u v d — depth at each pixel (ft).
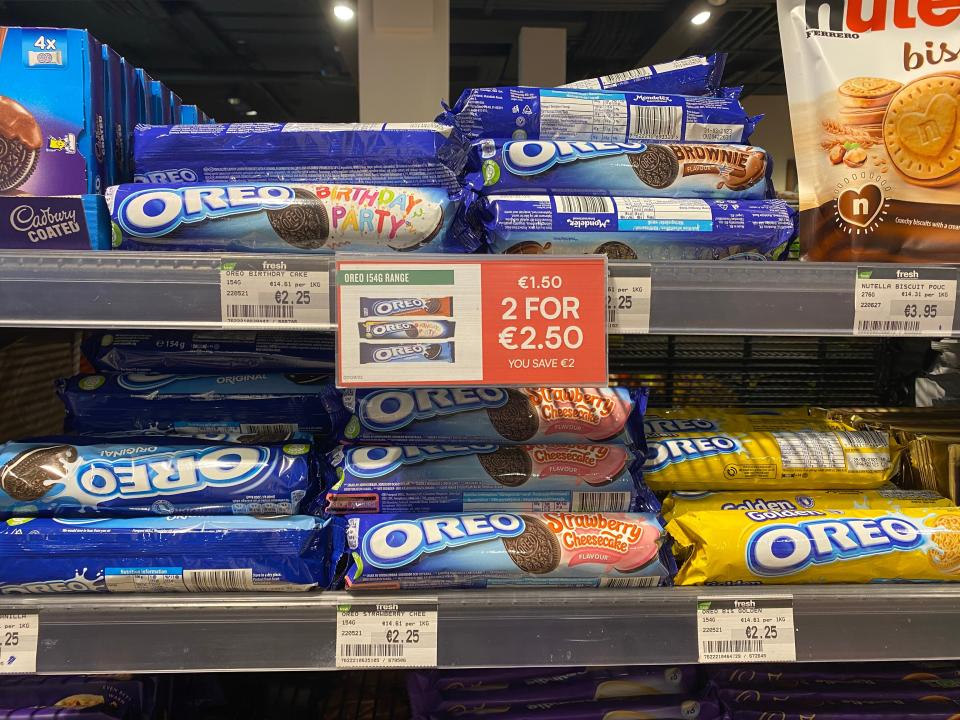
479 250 2.51
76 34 2.22
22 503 2.28
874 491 2.75
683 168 2.51
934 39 2.22
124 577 2.18
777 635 2.19
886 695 2.80
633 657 2.16
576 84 2.76
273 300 2.01
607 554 2.27
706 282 2.07
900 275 2.12
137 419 2.70
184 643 2.09
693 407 3.77
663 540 2.34
